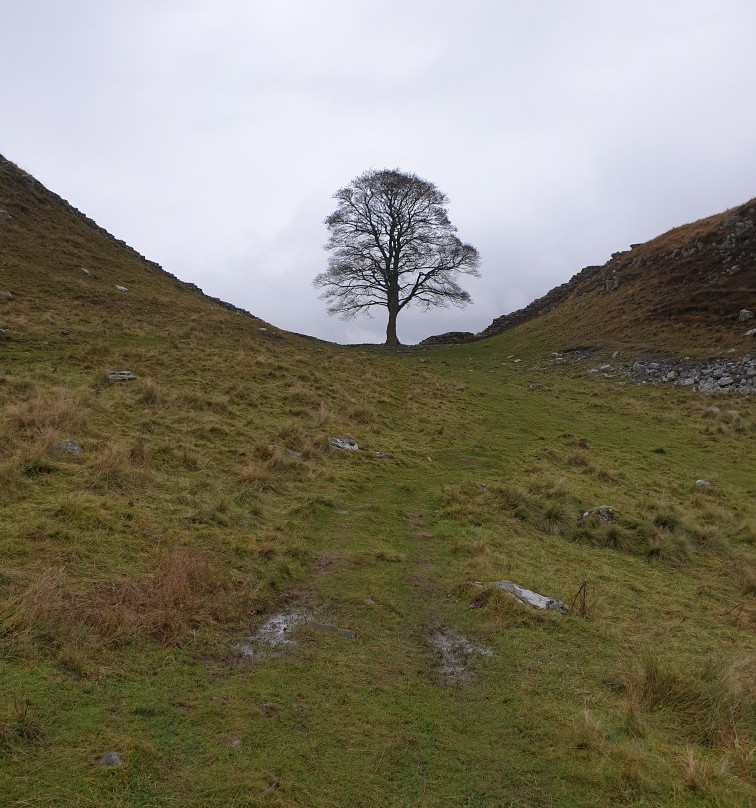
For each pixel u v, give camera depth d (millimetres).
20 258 25141
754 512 11547
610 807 3361
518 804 3350
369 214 43562
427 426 15992
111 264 30047
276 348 22656
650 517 10273
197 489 8211
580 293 44469
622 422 19578
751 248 33781
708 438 18062
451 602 6199
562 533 9320
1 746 3186
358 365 23391
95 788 3021
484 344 40906
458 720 4125
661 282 35969
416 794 3348
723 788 3535
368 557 7121
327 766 3480
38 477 7215
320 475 10305
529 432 16703
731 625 6516
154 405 11961
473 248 43219
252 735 3656
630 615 6500
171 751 3402
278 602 5703
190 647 4602
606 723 4168
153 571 5555
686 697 4539
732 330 28281
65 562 5348
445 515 9258
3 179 32281
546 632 5684
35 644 4137
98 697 3777
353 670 4629
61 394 10617
